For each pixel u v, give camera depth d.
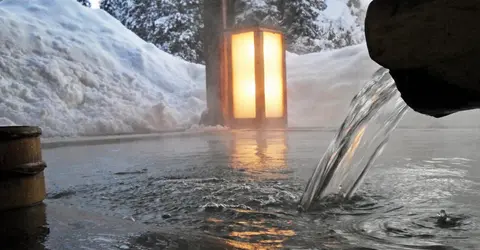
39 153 2.79
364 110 2.40
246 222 2.14
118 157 5.73
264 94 11.09
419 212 2.25
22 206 2.58
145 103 12.96
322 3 28.36
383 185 3.00
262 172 3.89
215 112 11.90
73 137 9.62
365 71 13.62
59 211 2.46
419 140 6.71
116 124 10.85
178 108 13.52
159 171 4.20
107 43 15.92
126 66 15.31
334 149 2.60
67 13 16.36
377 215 2.21
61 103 11.03
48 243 1.79
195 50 27.45
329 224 2.07
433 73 1.23
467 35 1.14
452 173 3.49
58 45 13.55
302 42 26.39
